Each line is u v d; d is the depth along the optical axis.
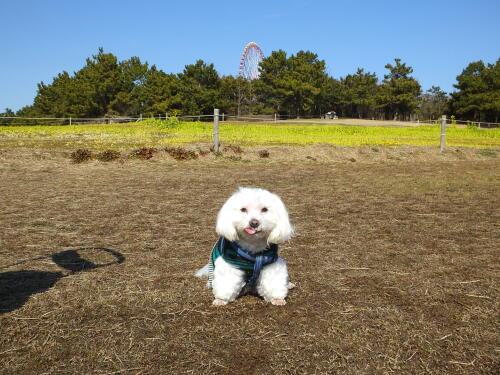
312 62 47.81
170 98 40.69
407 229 3.83
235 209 2.12
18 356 1.73
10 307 2.17
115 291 2.39
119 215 4.26
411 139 17.22
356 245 3.32
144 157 8.99
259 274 2.21
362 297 2.33
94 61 46.34
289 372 1.62
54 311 2.13
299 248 3.24
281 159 9.85
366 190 6.03
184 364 1.68
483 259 2.99
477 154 12.05
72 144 11.73
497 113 45.91
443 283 2.54
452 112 49.22
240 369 1.64
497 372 1.64
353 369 1.65
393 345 1.83
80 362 1.69
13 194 5.32
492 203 5.09
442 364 1.69
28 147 10.38
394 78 50.34
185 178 7.02
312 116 50.12
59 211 4.40
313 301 2.28
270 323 2.02
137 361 1.70
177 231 3.68
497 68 45.34
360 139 15.87
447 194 5.72
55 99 49.66
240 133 17.05
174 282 2.53
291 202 5.11
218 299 2.21
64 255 3.01
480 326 2.00
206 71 41.47
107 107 41.47
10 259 2.92
